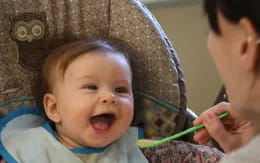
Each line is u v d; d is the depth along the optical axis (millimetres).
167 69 1037
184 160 1048
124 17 1034
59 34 1054
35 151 987
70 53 991
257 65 481
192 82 1688
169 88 1049
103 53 988
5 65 1028
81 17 1057
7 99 1045
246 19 462
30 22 1033
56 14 1048
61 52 1006
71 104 962
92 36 1066
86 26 1061
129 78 1006
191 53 1643
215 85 1702
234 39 490
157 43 1025
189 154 1048
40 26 1039
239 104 528
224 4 479
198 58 1653
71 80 974
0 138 1010
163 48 1028
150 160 1073
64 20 1052
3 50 1022
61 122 1010
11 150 987
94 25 1060
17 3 1023
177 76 1048
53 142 1002
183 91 1068
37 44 1044
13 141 1008
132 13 1026
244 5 459
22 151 988
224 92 1237
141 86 1068
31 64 1048
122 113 973
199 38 1623
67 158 986
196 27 1606
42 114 1090
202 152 1041
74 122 963
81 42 1018
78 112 953
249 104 518
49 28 1045
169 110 1068
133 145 1055
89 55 981
